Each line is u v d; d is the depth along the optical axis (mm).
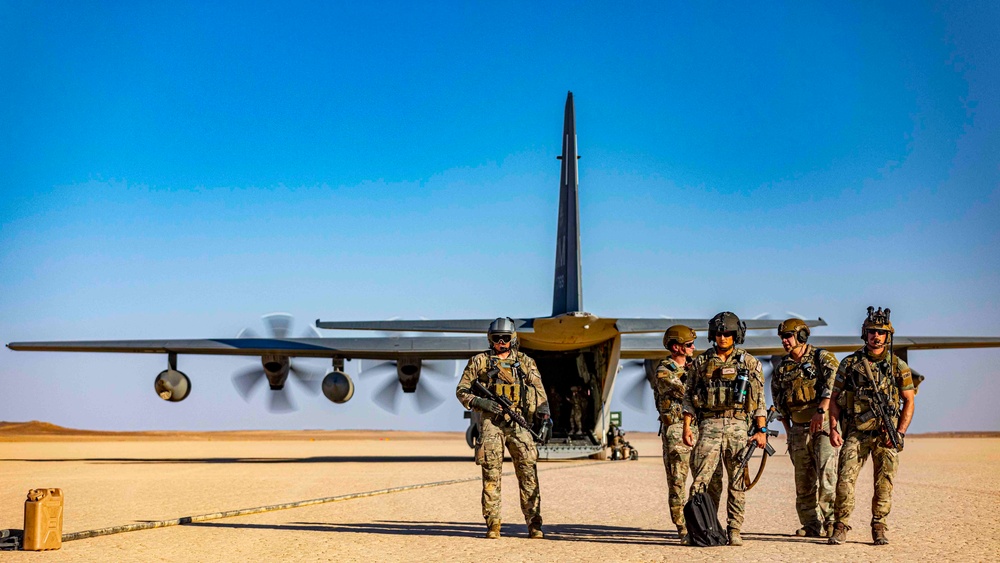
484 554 7805
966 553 7703
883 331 8289
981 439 65688
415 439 91188
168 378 24453
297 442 69875
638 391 29312
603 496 13664
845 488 8344
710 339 8492
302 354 25719
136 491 14852
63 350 24172
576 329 22391
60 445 54656
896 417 8289
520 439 8906
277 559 7621
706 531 8250
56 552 8109
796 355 9109
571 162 23734
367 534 9250
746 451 8320
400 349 25438
